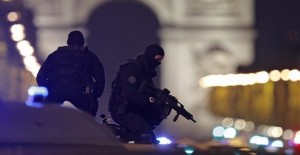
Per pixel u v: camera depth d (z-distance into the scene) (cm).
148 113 3017
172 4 15188
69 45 3175
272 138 6375
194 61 15025
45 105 1585
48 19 15188
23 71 9988
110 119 3184
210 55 15038
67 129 1546
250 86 7844
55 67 3141
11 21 10200
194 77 15012
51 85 3141
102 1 15712
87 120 1579
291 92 6712
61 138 1524
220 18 15112
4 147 1462
